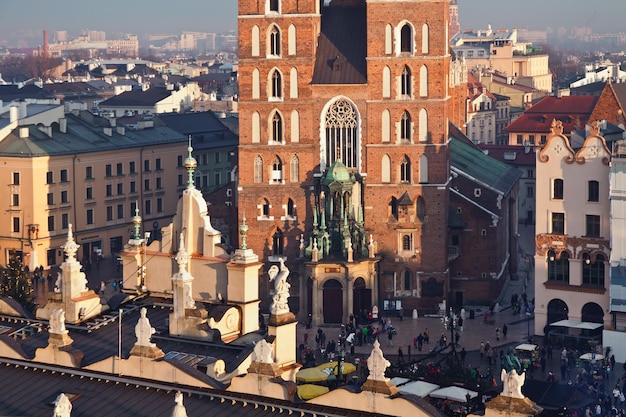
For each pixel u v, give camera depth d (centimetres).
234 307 11900
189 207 12462
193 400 10200
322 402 9862
